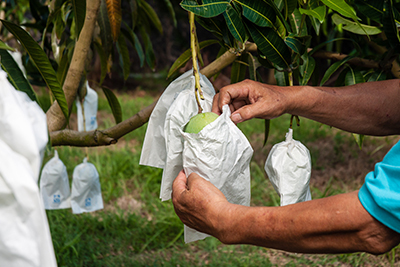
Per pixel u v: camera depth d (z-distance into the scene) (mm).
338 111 1202
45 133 703
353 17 1019
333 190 3471
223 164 955
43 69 1047
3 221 621
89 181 2123
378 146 4699
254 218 854
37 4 1957
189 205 940
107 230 3156
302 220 799
